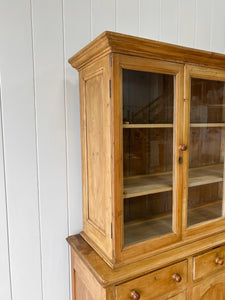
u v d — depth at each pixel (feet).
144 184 3.06
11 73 3.20
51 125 3.52
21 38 3.23
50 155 3.55
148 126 3.00
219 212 3.80
